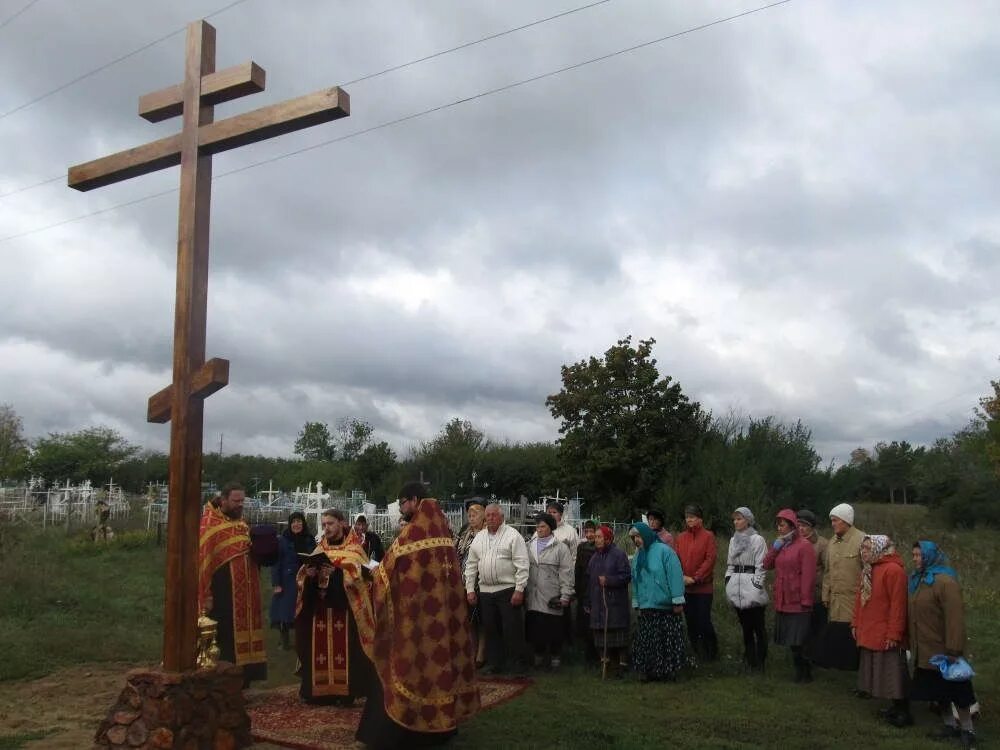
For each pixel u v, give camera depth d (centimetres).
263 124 601
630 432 2741
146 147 658
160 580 1506
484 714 721
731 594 920
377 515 2264
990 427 2895
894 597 703
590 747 627
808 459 2616
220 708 596
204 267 627
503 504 2648
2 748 608
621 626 896
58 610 1196
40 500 3036
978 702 790
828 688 843
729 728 689
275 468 5266
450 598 626
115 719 578
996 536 2483
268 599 1366
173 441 606
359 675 736
